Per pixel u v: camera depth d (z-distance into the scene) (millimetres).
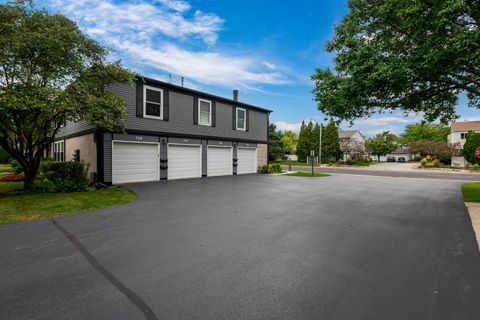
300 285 2971
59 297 2701
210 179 14445
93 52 9117
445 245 4316
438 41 5520
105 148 11367
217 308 2518
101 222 5570
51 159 17750
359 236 4773
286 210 6895
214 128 16281
